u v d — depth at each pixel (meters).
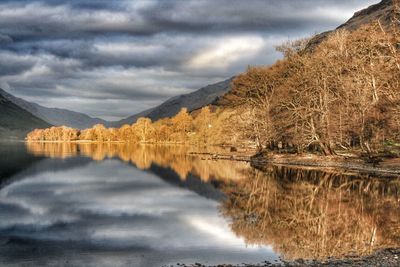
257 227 32.25
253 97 111.31
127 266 22.77
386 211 38.09
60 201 45.66
